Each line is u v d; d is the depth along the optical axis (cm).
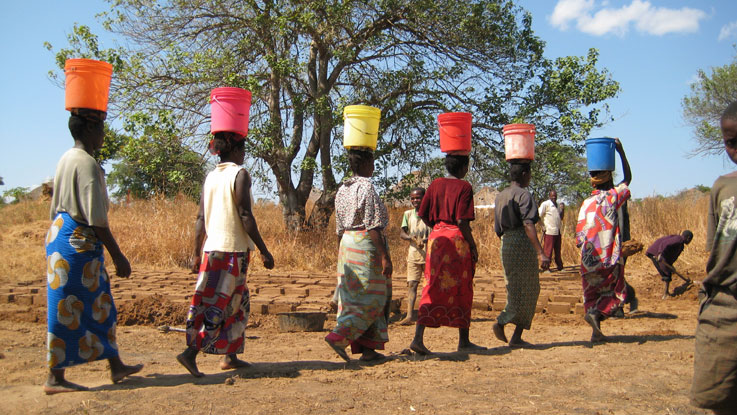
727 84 2244
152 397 372
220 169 422
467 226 496
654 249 962
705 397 274
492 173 1716
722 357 267
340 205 475
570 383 408
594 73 1479
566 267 1277
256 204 2139
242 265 420
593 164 550
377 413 346
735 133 271
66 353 373
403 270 1248
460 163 509
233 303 418
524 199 514
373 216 454
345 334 455
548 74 1550
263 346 591
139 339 611
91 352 381
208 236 418
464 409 353
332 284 1023
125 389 393
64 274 370
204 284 412
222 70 1446
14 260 1279
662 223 1456
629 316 789
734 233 266
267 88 1582
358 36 1573
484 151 1661
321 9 1463
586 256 550
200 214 437
